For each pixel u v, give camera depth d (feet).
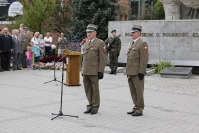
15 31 68.08
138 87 31.14
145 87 47.75
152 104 36.65
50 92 42.68
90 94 32.37
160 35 65.82
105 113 32.19
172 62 64.80
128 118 30.48
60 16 106.32
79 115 31.19
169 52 65.41
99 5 88.02
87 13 88.43
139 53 31.07
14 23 97.25
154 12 97.96
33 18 96.27
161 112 33.01
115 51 60.70
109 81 52.75
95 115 31.35
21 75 59.36
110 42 60.59
